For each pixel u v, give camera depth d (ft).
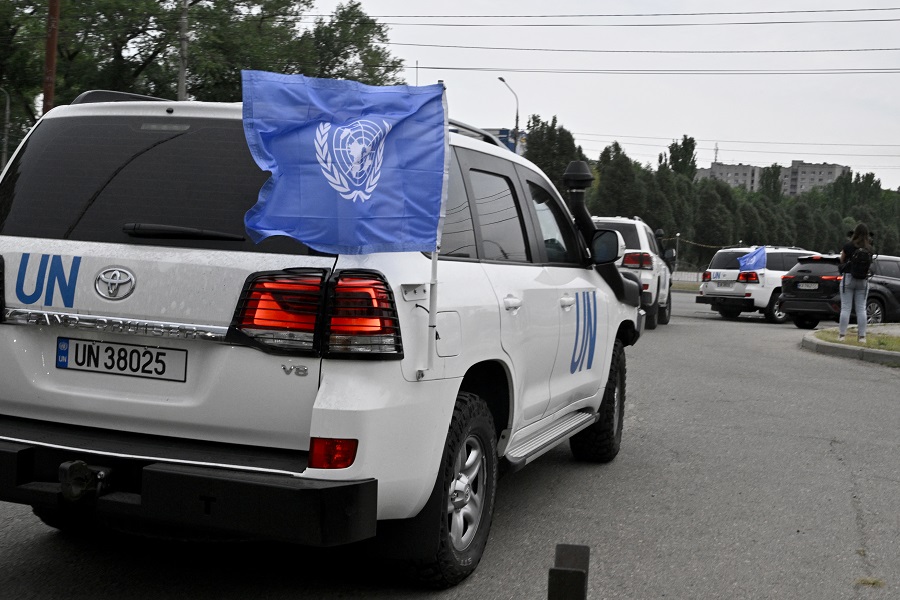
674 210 263.70
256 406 11.38
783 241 335.67
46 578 13.60
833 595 14.23
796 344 55.31
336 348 11.12
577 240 20.06
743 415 29.78
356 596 13.30
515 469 15.75
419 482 12.11
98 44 125.18
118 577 13.74
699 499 19.54
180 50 112.78
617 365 22.36
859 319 51.21
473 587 13.85
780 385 36.91
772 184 475.72
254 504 10.77
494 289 14.65
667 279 68.80
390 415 11.37
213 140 12.42
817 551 16.34
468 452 13.94
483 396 15.55
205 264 11.60
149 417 11.85
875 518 18.53
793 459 23.59
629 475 21.49
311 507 10.71
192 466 11.12
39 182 12.92
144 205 12.26
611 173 243.19
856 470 22.61
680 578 14.73
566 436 18.20
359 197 10.98
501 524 17.34
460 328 13.14
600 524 17.54
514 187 17.10
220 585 13.56
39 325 12.21
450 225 14.07
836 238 390.83
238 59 133.28
